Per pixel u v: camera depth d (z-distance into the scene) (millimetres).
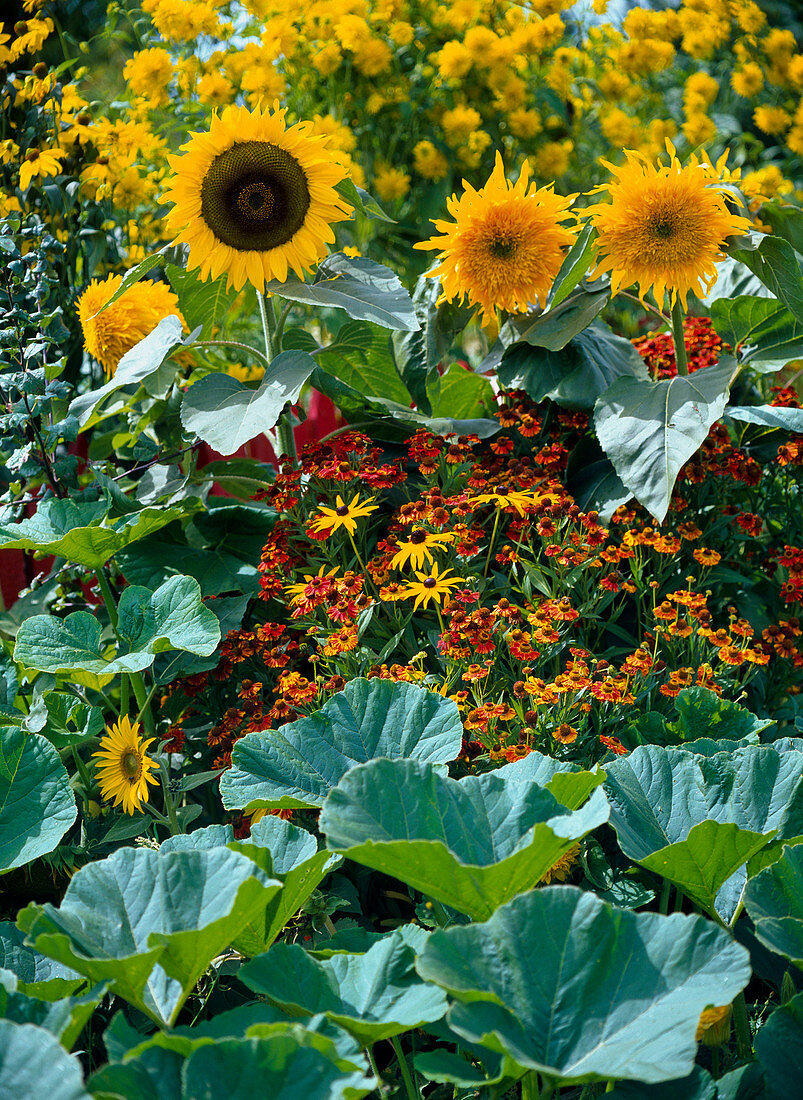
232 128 2406
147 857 1331
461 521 2295
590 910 1190
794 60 4965
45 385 2428
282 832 1533
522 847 1271
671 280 2379
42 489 2912
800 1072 1170
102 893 1288
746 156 5195
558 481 2559
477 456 2650
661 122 4809
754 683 2363
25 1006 1107
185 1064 980
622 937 1177
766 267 2396
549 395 2619
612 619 2238
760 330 2670
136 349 2557
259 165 2426
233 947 1447
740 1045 1452
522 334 2666
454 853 1326
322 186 2508
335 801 1342
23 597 2748
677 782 1577
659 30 4852
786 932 1267
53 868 1980
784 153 5277
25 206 3039
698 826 1329
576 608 2291
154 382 2684
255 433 2252
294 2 4141
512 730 1836
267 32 4043
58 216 3170
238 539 2748
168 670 2162
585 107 4910
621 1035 1090
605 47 4883
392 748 1710
